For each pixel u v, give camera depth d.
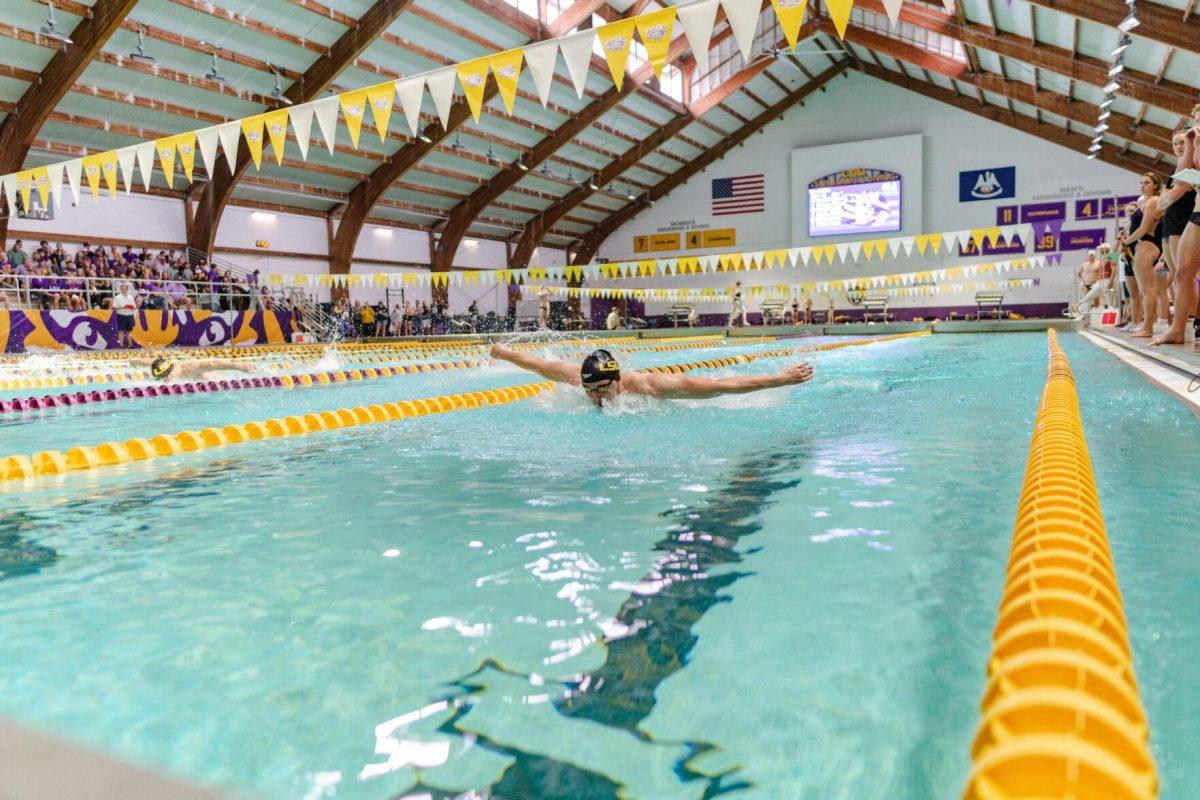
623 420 3.59
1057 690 0.73
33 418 4.39
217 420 4.19
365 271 18.39
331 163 15.73
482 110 15.84
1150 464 2.28
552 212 22.02
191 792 0.83
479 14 13.57
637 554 1.67
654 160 21.56
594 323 23.88
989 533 1.73
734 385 3.73
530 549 1.73
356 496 2.32
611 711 1.00
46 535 1.98
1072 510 1.52
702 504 2.08
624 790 0.83
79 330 11.09
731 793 0.82
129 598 1.49
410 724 0.99
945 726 0.94
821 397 4.25
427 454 2.99
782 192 21.98
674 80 19.36
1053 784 0.60
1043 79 14.62
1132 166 17.95
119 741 0.95
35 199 12.02
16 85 10.83
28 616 1.41
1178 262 4.79
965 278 18.88
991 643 1.16
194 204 14.58
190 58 11.83
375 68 13.88
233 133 4.74
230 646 1.25
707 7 3.14
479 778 0.86
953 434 3.03
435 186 18.52
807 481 2.30
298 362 9.18
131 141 12.94
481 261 21.98
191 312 12.70
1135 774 0.62
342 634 1.29
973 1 11.92
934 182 20.31
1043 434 2.49
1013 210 19.58
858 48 19.59
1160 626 1.20
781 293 21.66
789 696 1.03
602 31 3.41
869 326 15.02
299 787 0.85
